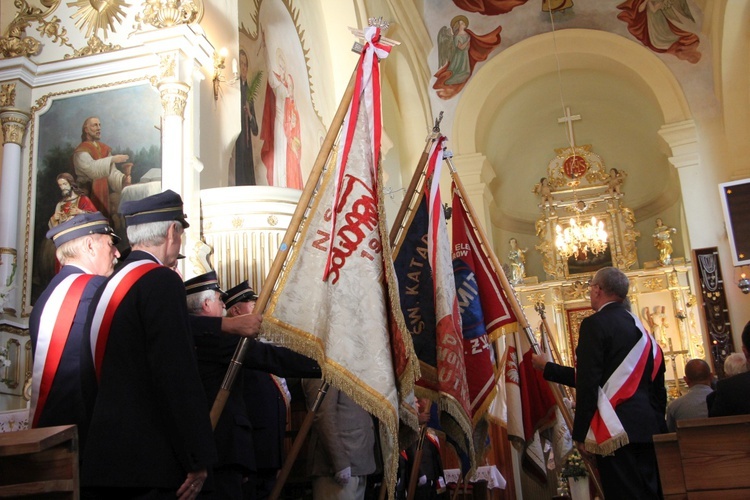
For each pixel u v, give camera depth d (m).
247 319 3.30
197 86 7.38
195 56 7.36
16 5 7.57
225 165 7.94
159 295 2.68
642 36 16.20
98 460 2.48
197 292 3.78
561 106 20.00
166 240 3.11
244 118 9.50
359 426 4.25
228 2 8.41
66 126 7.11
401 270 4.88
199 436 2.53
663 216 19.38
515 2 16.50
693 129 15.50
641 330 4.38
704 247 14.85
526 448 6.17
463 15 16.75
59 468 2.17
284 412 4.45
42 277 6.73
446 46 16.94
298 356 3.63
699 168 15.33
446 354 4.54
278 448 4.19
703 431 3.49
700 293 14.55
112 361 2.63
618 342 4.28
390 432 3.35
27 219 6.89
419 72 16.17
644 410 4.20
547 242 19.92
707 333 14.26
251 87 9.81
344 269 3.59
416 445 5.92
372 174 3.81
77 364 2.90
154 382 2.58
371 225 3.71
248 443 3.42
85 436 2.64
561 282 19.19
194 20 7.27
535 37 16.80
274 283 3.47
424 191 5.08
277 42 10.94
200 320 3.36
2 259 6.66
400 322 3.52
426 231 4.99
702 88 15.70
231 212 7.17
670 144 15.64
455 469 9.76
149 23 7.21
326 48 12.90
